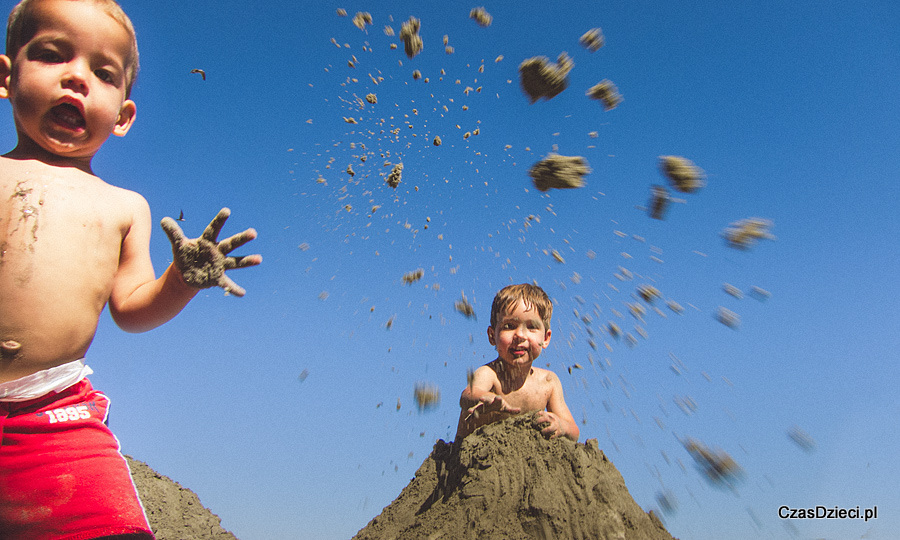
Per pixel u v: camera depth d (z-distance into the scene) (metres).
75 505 2.59
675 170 4.15
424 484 4.21
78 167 2.95
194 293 2.88
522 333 4.32
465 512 3.46
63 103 2.76
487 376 4.36
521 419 3.86
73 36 2.77
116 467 2.76
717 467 3.71
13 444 2.55
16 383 2.57
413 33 5.41
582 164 4.36
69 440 2.66
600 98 4.54
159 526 4.30
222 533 4.64
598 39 4.60
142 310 2.90
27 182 2.74
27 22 2.78
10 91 2.81
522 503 3.48
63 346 2.68
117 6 2.96
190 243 2.71
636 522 3.56
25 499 2.54
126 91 3.08
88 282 2.77
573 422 4.26
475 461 3.68
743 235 4.13
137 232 3.08
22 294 2.59
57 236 2.71
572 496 3.52
